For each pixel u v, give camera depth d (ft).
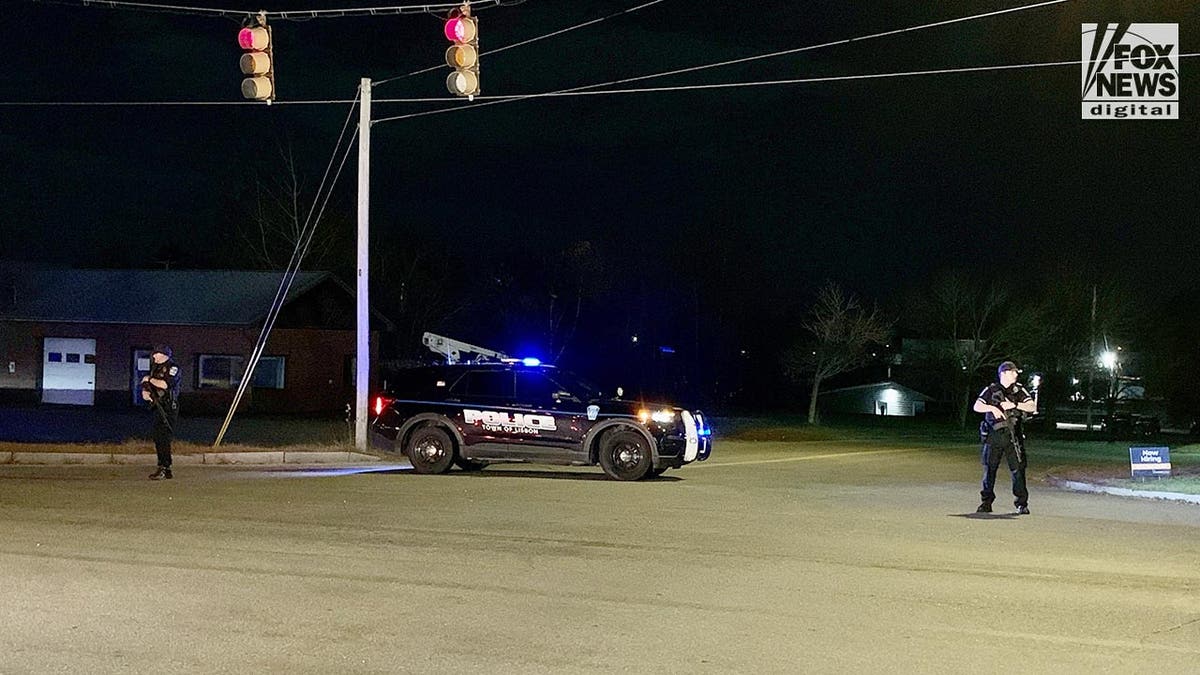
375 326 140.77
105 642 24.61
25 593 29.12
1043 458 107.45
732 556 35.50
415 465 61.82
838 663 23.52
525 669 22.85
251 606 27.94
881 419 224.74
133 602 28.22
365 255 75.66
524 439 60.75
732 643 24.98
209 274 138.31
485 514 44.09
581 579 31.63
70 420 109.09
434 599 28.94
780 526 42.24
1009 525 43.83
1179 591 31.07
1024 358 209.67
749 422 180.04
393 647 24.38
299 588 30.04
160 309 131.23
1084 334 215.51
